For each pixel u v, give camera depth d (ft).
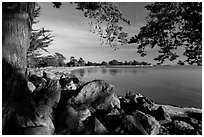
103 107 25.16
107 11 31.35
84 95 25.67
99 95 26.43
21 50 18.83
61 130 18.49
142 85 167.43
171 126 24.06
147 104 32.40
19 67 18.66
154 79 251.80
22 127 16.67
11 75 17.84
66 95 26.89
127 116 20.66
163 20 24.35
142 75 335.67
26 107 18.24
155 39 27.14
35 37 71.10
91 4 29.78
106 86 27.63
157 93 116.67
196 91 131.13
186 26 22.27
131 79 239.09
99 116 23.35
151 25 26.02
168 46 26.68
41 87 24.97
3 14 17.87
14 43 18.24
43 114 18.92
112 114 22.65
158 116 27.53
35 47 72.23
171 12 22.76
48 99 21.88
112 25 32.96
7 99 17.42
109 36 33.53
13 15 18.19
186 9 20.88
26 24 19.34
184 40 24.66
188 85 175.94
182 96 106.01
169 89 141.38
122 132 19.21
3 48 17.72
